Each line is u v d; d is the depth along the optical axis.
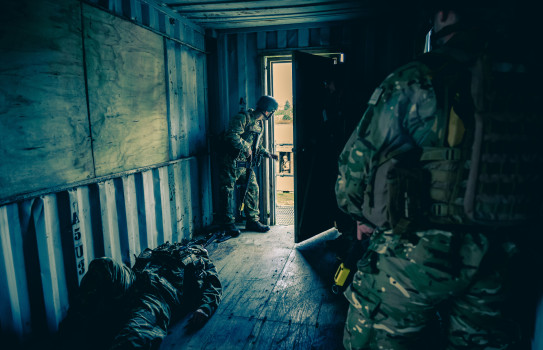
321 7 3.70
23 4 2.08
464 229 1.02
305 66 3.72
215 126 4.77
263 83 4.59
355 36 4.23
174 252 2.56
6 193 2.03
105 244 2.79
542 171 1.03
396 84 1.06
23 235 2.14
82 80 2.55
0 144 1.99
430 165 1.02
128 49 3.06
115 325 2.10
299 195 3.78
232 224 4.40
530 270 1.57
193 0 3.46
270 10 3.78
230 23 4.29
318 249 3.88
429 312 1.10
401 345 1.13
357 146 1.16
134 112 3.17
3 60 1.98
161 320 2.14
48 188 2.29
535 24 1.06
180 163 4.01
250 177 4.38
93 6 2.63
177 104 3.94
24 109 2.12
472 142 0.98
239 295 2.83
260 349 2.15
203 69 4.55
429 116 1.01
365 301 1.18
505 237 1.04
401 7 3.71
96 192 2.69
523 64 1.00
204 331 2.34
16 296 2.11
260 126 4.46
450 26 1.07
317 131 4.04
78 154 2.53
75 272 2.51
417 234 1.06
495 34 1.04
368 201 1.14
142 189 3.28
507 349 1.11
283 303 2.70
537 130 1.00
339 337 2.27
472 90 0.98
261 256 3.68
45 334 2.32
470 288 1.07
